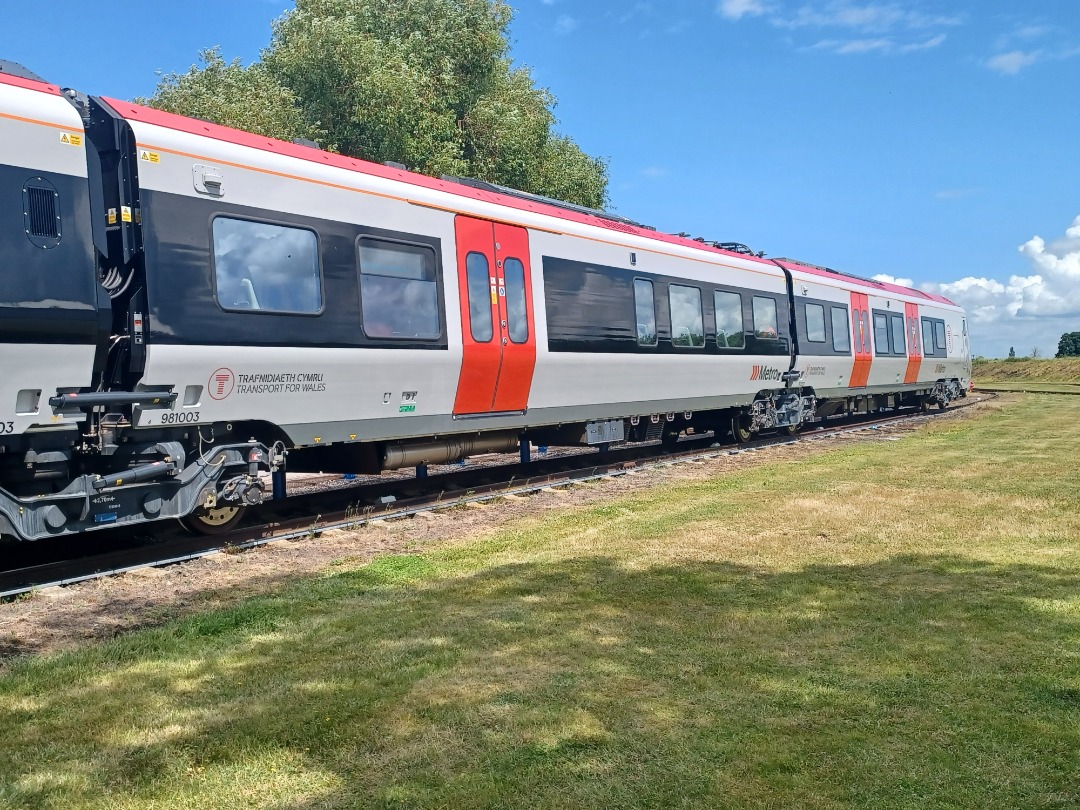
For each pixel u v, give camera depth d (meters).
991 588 6.06
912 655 4.78
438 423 10.03
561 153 29.56
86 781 3.51
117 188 7.09
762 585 6.25
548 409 11.66
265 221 7.97
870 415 26.28
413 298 9.48
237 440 8.26
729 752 3.68
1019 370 58.56
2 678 4.66
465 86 25.72
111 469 7.30
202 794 3.40
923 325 25.14
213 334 7.47
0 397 6.28
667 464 13.80
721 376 15.33
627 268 12.98
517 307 10.91
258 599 6.16
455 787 3.42
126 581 6.89
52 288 6.43
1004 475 11.33
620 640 5.11
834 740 3.78
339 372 8.66
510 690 4.36
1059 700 4.16
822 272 19.97
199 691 4.45
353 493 11.21
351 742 3.82
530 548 7.68
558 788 3.41
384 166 9.64
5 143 6.25
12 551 8.23
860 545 7.45
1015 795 3.33
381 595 6.23
